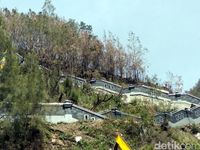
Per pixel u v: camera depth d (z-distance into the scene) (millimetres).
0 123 37344
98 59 73562
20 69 39906
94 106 54438
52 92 52625
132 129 43625
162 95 60562
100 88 62062
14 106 36938
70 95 54094
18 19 67062
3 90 37156
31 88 37844
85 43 71875
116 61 74500
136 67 74625
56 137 40688
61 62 64938
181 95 60500
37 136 38938
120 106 55969
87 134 42219
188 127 48906
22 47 64875
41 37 65312
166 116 47844
